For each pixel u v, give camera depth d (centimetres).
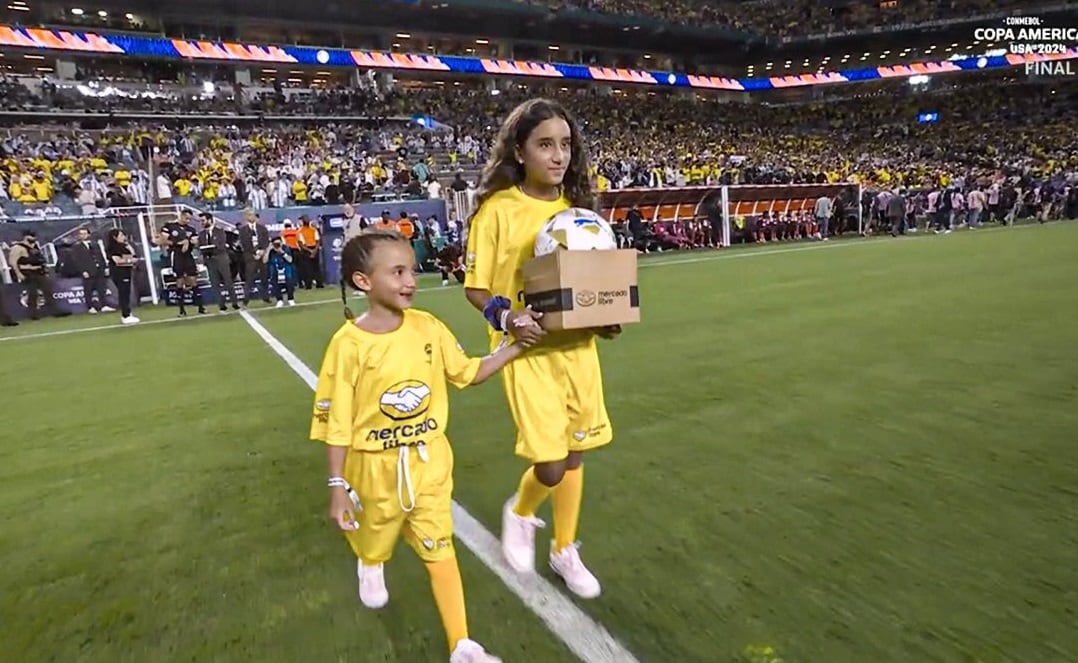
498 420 483
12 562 303
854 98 5375
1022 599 239
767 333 721
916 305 840
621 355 652
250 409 544
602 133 4031
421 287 1423
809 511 313
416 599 260
